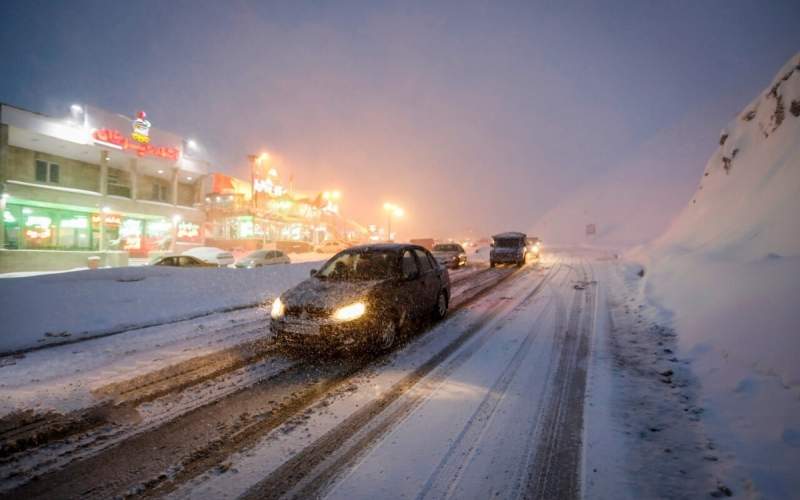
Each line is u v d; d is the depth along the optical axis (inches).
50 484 95.0
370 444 113.7
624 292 403.2
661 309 283.0
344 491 92.1
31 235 959.6
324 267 250.8
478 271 687.7
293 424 126.2
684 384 155.7
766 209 349.7
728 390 140.6
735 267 247.6
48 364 181.8
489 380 163.8
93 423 126.3
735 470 96.3
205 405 140.5
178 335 237.5
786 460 96.2
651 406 136.7
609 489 92.0
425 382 162.1
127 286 299.6
